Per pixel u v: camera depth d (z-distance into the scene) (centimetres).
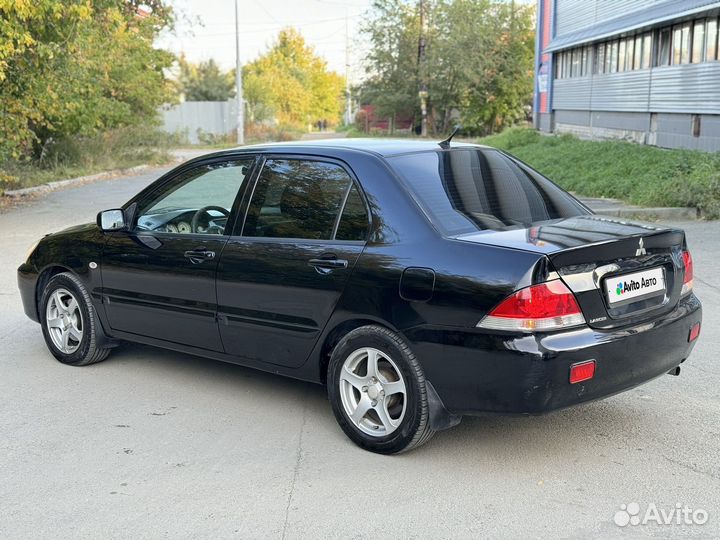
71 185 2192
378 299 409
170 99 3322
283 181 473
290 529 349
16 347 650
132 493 387
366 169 437
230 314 484
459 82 4828
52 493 389
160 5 3094
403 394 408
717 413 477
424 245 402
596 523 349
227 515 363
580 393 376
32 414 498
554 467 407
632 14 2289
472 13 4806
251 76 5753
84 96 2236
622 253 395
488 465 411
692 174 1427
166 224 532
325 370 459
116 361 607
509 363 369
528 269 368
